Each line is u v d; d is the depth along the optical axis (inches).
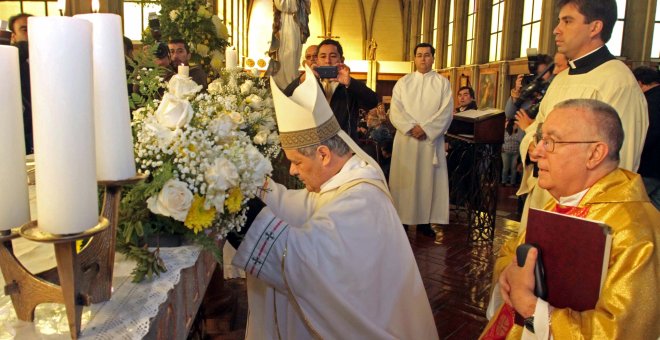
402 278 65.1
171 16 134.5
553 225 50.9
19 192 33.9
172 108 47.3
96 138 36.9
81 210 29.7
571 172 55.1
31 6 190.7
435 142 198.4
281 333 69.9
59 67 28.0
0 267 35.2
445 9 722.2
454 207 257.8
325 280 58.6
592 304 47.8
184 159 45.9
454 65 664.4
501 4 541.3
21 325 35.7
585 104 55.0
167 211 44.7
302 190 78.0
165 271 43.8
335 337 61.2
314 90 66.3
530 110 125.1
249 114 78.5
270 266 60.0
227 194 48.6
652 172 137.5
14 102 32.9
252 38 471.8
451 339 114.3
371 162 69.8
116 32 37.5
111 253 37.8
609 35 98.0
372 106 149.7
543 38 398.9
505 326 63.0
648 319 45.9
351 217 61.8
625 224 49.9
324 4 907.4
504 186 325.1
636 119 94.1
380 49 914.7
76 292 32.5
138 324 34.9
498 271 68.7
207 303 118.7
